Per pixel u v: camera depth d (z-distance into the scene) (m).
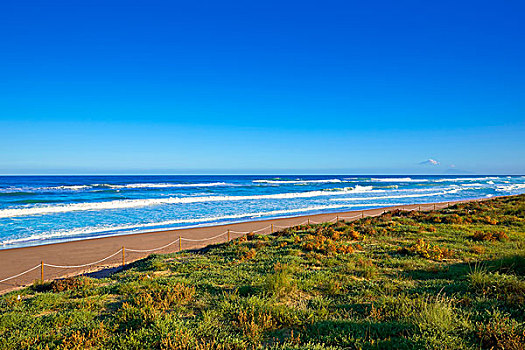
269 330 6.12
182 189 71.38
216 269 11.88
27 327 6.62
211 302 7.76
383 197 57.00
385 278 9.63
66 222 28.23
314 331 5.93
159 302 7.71
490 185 105.31
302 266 11.62
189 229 25.67
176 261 14.46
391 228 19.92
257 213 35.34
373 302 7.43
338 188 76.50
